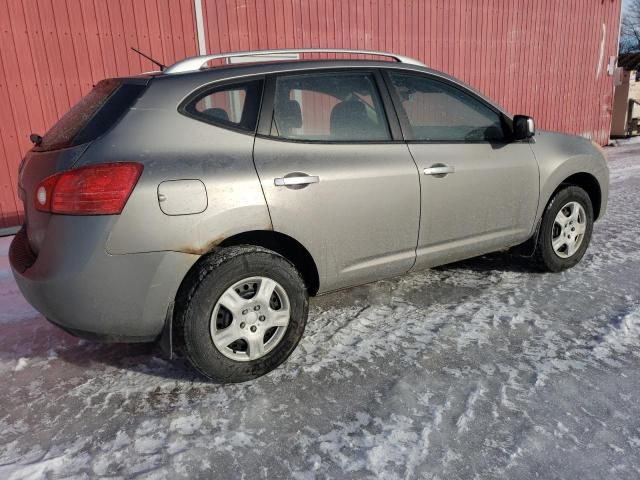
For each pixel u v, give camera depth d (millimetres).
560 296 3625
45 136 2932
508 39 10430
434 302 3592
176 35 6582
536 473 2008
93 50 6078
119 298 2379
